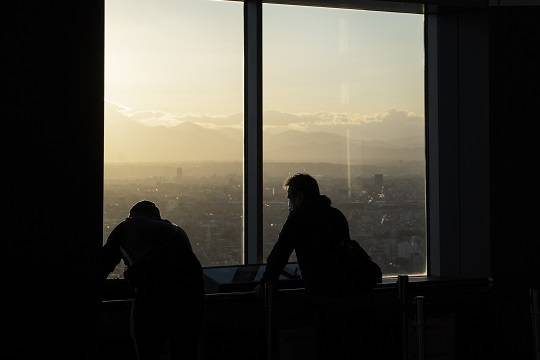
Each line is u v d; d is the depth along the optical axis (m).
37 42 3.68
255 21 6.21
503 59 6.06
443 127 6.61
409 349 4.41
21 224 3.65
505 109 6.05
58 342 3.69
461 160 6.46
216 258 6.07
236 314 5.12
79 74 3.73
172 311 4.33
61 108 3.71
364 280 4.29
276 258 4.25
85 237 3.73
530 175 6.06
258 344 5.15
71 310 3.70
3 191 3.63
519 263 6.00
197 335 4.46
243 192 6.18
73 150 3.72
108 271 4.42
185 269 4.42
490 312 5.41
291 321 4.20
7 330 3.63
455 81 6.53
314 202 4.36
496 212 6.03
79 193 3.73
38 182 3.68
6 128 3.64
